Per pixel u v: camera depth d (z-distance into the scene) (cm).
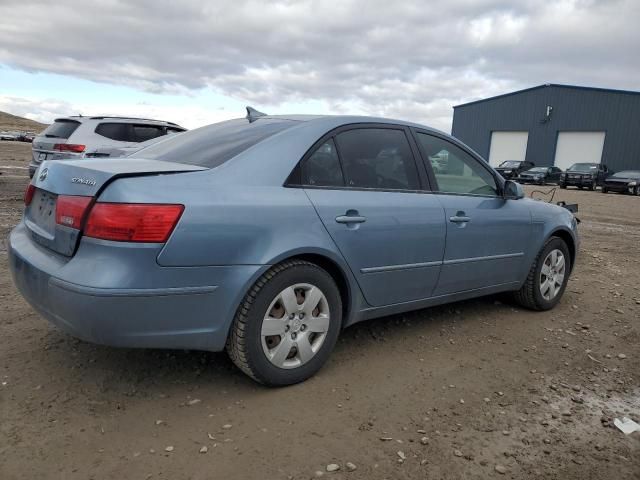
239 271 284
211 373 331
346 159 347
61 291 261
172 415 282
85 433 262
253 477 236
